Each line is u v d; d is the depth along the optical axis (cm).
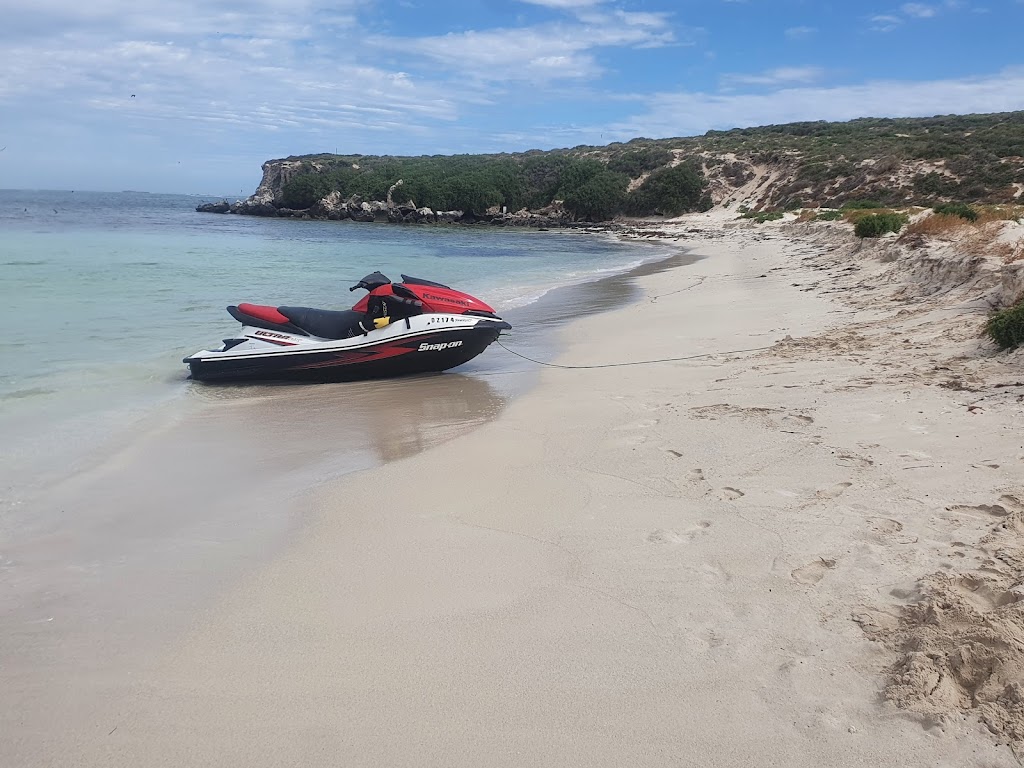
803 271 2070
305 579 400
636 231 6197
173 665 323
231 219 8281
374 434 691
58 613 369
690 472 531
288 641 340
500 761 259
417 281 977
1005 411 567
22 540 455
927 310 1076
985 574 343
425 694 298
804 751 256
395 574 403
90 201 13700
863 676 292
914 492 450
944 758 245
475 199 8500
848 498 455
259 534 463
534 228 7738
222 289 1719
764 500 468
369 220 8762
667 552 412
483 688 301
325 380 932
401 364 938
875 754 251
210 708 293
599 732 272
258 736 276
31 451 626
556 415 726
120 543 452
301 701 296
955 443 520
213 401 828
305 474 577
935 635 300
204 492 538
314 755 265
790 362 866
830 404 658
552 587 382
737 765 253
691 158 8250
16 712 293
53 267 2089
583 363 1009
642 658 316
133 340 1110
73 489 542
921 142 6506
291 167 10525
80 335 1128
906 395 653
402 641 337
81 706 296
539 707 288
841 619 331
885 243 2008
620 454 585
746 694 289
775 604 350
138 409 776
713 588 370
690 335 1165
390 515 487
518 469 567
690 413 684
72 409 761
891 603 337
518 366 1020
